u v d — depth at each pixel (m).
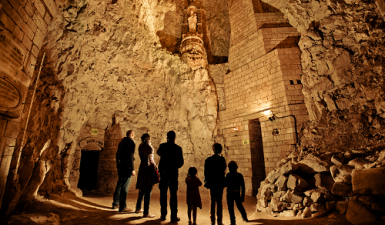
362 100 6.66
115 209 4.58
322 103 7.80
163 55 10.23
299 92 8.62
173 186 3.84
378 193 3.12
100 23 7.00
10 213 3.27
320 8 8.02
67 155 6.88
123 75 8.94
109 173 9.09
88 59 7.13
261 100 9.50
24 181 4.00
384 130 5.67
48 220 3.01
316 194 3.98
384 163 3.52
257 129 10.26
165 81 10.45
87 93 7.72
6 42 2.70
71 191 6.17
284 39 9.86
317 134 7.39
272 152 8.64
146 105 10.34
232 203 3.79
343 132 6.66
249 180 9.23
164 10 10.77
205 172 3.74
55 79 5.71
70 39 5.62
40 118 5.05
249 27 10.83
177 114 11.38
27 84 3.29
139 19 9.02
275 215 4.37
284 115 8.52
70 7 5.30
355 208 3.18
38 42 3.54
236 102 10.61
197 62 11.81
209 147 11.13
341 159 4.50
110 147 9.44
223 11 13.44
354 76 6.99
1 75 2.62
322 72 7.96
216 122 11.23
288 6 9.14
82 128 8.61
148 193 4.02
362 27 6.87
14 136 3.04
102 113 9.35
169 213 5.09
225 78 11.42
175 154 3.89
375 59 6.49
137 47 8.75
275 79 9.10
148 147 4.31
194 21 12.97
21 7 2.96
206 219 4.98
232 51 11.53
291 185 4.48
